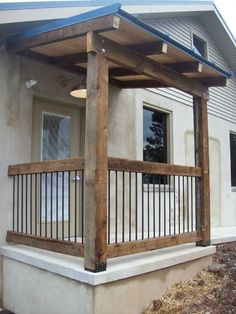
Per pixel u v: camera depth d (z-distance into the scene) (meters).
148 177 6.27
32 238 3.85
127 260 3.74
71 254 3.42
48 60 4.48
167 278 3.96
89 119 3.33
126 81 5.46
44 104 4.75
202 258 4.59
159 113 6.79
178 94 7.08
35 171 3.88
